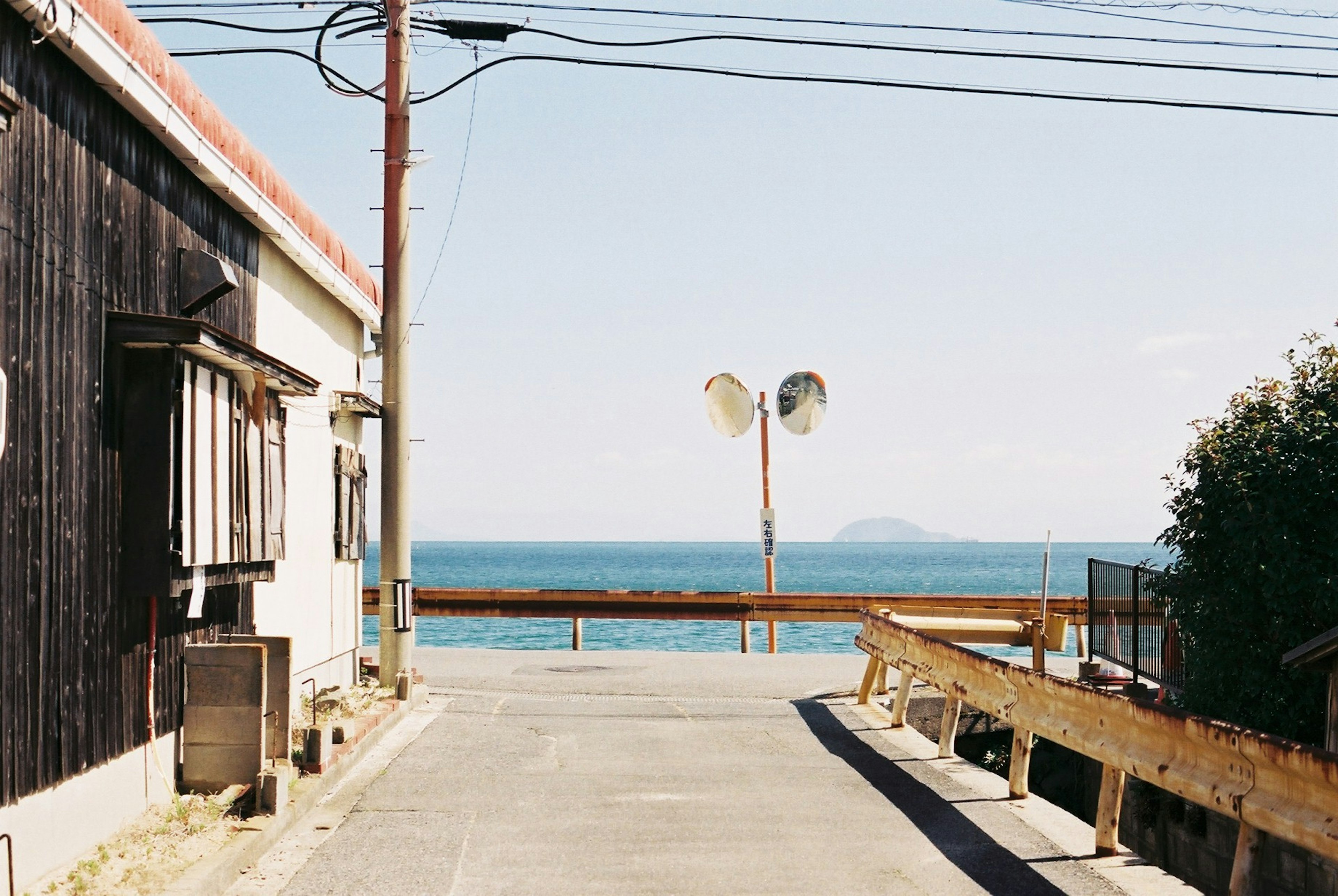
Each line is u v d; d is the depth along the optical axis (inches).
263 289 467.2
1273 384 464.4
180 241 368.2
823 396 925.2
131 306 325.7
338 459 608.1
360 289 621.6
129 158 325.7
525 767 437.7
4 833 245.9
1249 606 433.4
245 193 412.5
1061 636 642.2
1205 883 429.7
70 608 280.7
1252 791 246.5
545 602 914.1
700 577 4601.4
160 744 337.4
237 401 372.5
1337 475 418.0
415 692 598.9
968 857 312.8
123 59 302.4
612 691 671.8
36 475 264.1
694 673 760.3
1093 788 572.1
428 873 294.0
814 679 728.3
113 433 309.0
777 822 352.5
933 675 484.1
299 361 525.7
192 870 274.2
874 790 401.1
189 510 327.9
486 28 587.5
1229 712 446.0
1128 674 627.2
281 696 373.1
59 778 273.6
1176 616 475.5
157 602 333.7
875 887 284.5
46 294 271.3
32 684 261.0
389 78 597.9
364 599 936.3
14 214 255.0
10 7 253.6
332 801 376.2
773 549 924.0
